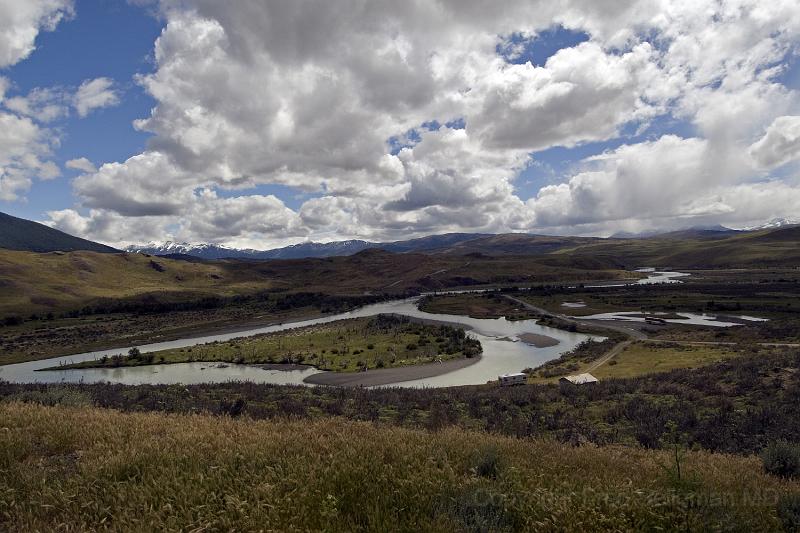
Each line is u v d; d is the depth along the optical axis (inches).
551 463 338.6
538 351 3609.7
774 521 236.8
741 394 1346.0
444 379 2751.0
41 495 241.1
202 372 3233.3
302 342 4266.7
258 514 213.0
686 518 223.5
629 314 5575.8
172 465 280.2
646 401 1348.4
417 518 214.8
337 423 467.5
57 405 532.7
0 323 6215.6
